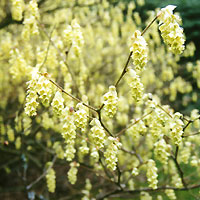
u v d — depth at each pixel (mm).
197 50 6867
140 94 1767
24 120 3090
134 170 2488
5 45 3443
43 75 1641
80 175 4824
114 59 5254
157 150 2268
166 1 6961
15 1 2717
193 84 6094
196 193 4078
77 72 4066
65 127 1725
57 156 3318
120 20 4867
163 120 2104
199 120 2895
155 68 4961
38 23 2734
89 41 4410
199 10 7066
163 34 1657
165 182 3652
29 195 3482
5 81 4230
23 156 3652
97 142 1741
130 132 2375
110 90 1681
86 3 4723
